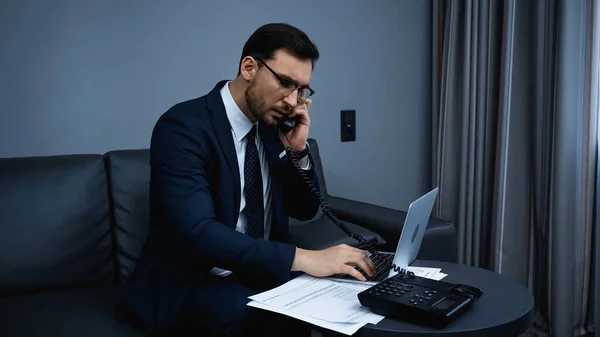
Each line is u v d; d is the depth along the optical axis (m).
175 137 1.19
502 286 1.10
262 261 1.08
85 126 1.86
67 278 1.51
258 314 1.05
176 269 1.18
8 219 1.44
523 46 2.08
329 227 1.87
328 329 0.90
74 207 1.54
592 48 1.88
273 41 1.18
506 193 2.15
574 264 1.97
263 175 1.40
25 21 1.72
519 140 2.12
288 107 1.23
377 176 2.55
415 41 2.58
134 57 1.92
